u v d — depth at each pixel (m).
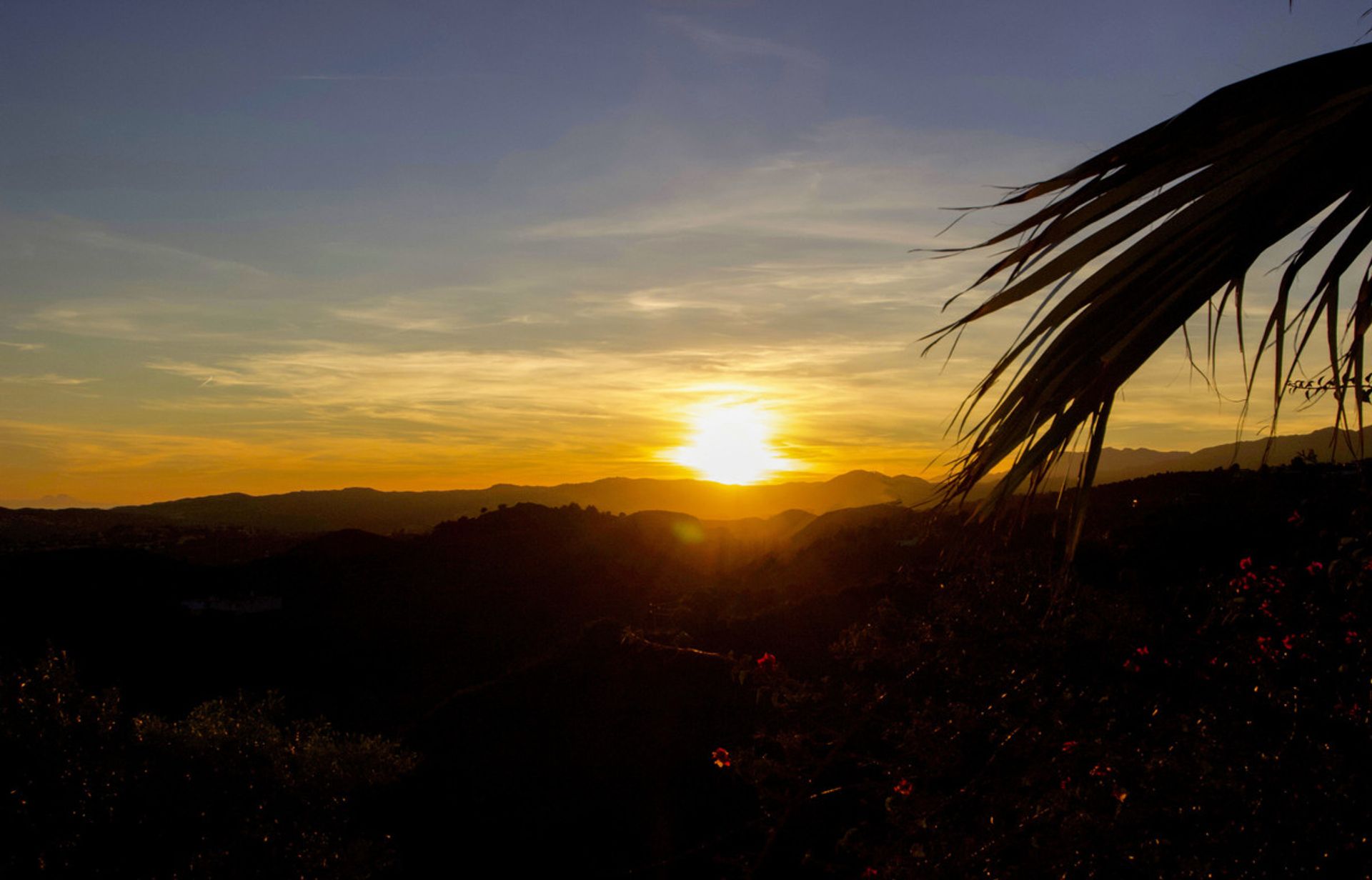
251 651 27.45
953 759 2.93
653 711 13.23
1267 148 1.03
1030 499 1.21
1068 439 1.15
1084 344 1.13
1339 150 1.01
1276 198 1.04
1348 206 1.02
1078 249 1.10
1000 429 1.19
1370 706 2.16
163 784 6.85
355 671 25.20
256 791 7.34
